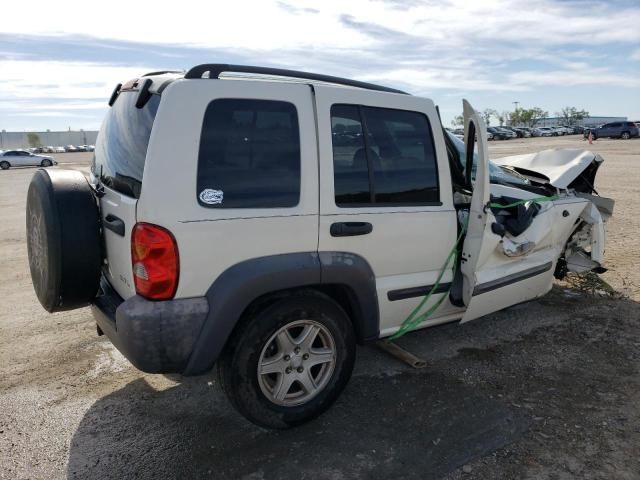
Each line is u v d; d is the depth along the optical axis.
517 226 4.13
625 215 9.17
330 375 3.16
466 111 3.76
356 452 2.87
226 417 3.25
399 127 3.40
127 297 2.82
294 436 3.04
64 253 2.89
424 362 3.78
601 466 2.72
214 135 2.70
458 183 4.26
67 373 3.86
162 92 2.69
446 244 3.61
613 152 26.97
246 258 2.78
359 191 3.17
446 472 2.70
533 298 4.44
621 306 4.98
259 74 3.04
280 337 2.96
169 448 2.95
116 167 3.00
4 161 36.78
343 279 3.07
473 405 3.32
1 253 8.11
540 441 2.94
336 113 3.11
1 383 3.71
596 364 3.86
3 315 5.11
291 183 2.90
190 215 2.61
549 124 104.94
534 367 3.83
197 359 2.69
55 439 3.04
